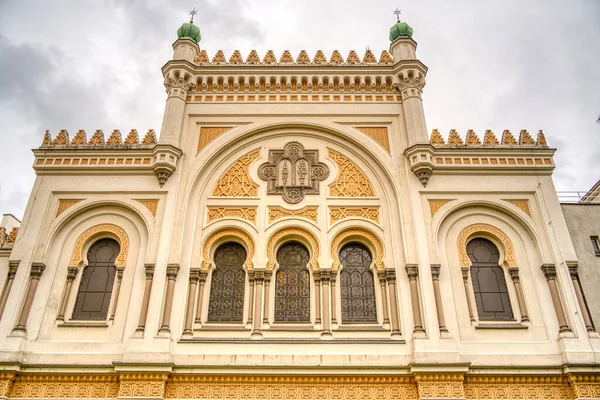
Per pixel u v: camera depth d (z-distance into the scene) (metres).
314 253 16.48
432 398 13.71
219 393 14.16
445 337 14.65
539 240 16.41
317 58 20.58
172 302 15.38
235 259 16.77
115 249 16.89
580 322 14.94
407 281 15.84
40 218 16.72
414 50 20.45
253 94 19.44
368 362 14.49
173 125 18.19
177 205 16.95
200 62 20.14
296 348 14.78
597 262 16.47
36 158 17.80
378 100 19.30
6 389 13.95
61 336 15.07
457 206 16.95
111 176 17.55
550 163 17.69
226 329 15.23
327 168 18.12
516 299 15.78
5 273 16.36
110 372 14.26
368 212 17.22
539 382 14.28
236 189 17.73
